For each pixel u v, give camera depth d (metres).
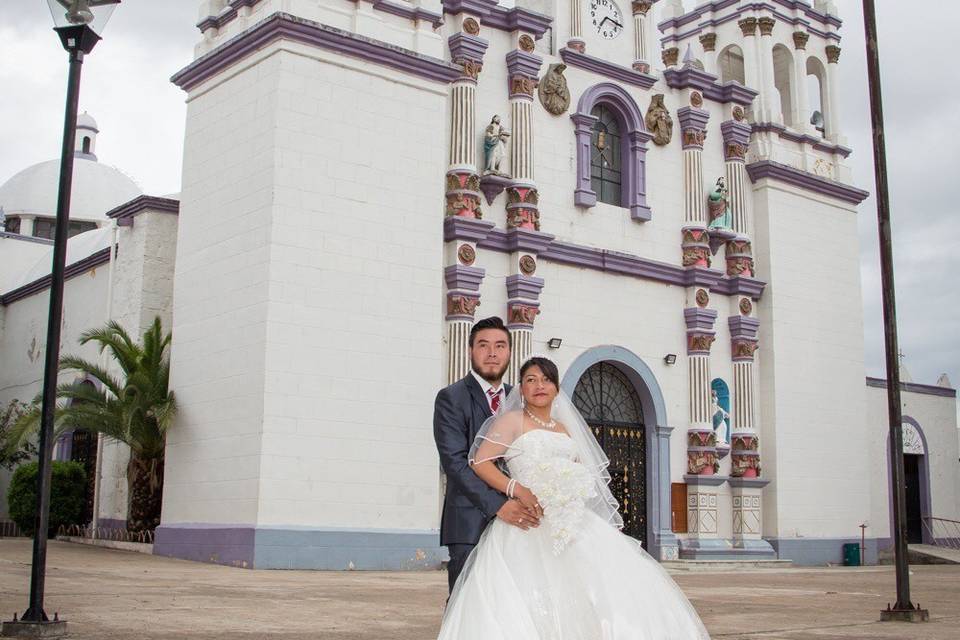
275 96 18.75
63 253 8.74
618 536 5.73
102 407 20.88
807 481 26.95
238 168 19.45
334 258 18.89
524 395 5.90
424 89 20.52
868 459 29.14
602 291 24.05
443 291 21.16
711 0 30.19
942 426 35.06
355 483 18.50
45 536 8.20
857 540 27.88
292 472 17.86
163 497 19.97
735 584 17.52
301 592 12.70
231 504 18.09
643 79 25.66
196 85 21.08
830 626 10.63
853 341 28.91
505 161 22.75
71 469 24.19
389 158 19.84
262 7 20.00
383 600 11.92
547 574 5.48
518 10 23.00
